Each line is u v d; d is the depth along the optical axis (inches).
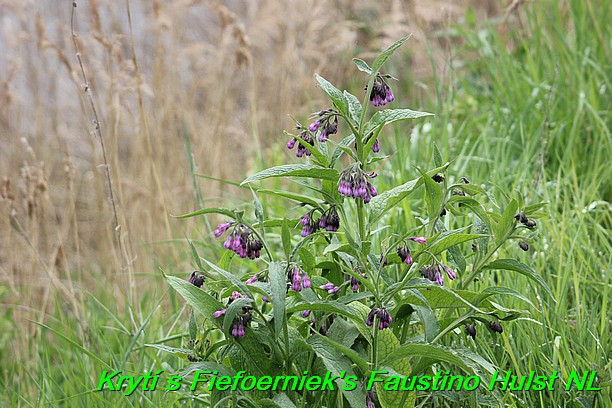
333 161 177.8
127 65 337.7
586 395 193.2
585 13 376.5
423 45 454.0
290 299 170.7
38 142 430.0
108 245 370.6
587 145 318.3
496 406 184.5
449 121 367.6
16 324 323.3
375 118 169.8
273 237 308.3
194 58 468.8
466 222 261.1
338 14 513.7
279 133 430.0
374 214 177.3
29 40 430.9
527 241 184.9
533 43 390.9
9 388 271.7
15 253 368.5
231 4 534.3
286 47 448.5
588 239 249.8
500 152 334.0
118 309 314.5
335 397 180.4
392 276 229.1
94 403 229.6
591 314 222.2
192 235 352.8
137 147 402.3
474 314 177.6
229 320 157.0
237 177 409.1
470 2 498.6
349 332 172.1
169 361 248.8
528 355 210.5
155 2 414.0
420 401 200.1
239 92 472.4
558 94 346.3
